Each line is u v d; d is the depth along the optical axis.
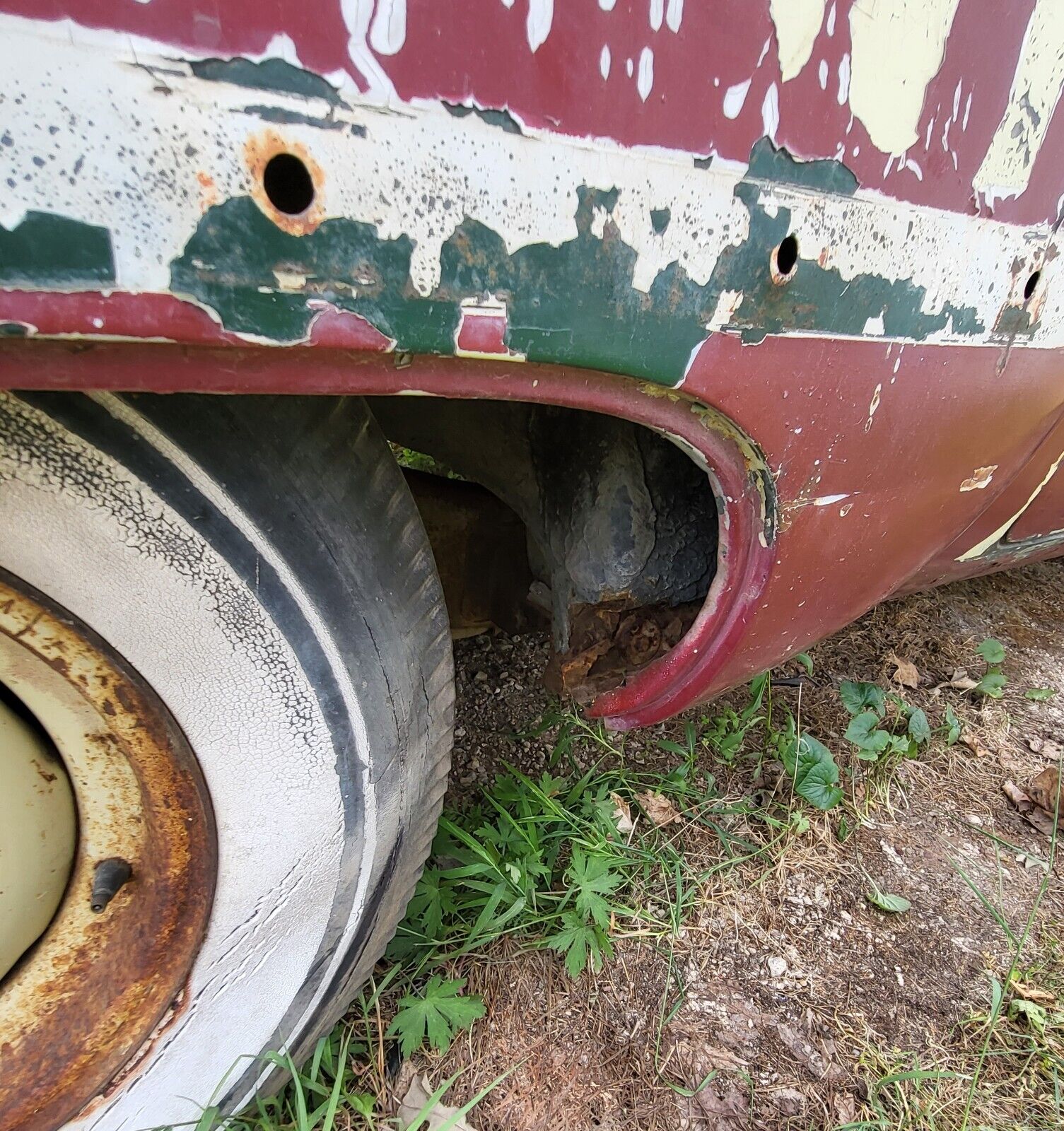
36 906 0.92
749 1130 1.36
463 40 0.53
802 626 1.35
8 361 0.47
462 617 1.85
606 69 0.61
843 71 0.77
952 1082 1.48
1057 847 2.05
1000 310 1.17
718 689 1.38
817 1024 1.55
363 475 0.94
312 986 1.18
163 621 0.78
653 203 0.68
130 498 0.70
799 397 0.93
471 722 2.10
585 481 1.26
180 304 0.48
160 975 1.00
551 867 1.73
